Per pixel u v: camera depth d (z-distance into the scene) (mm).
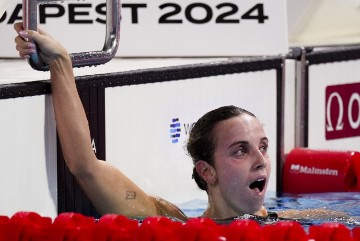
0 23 13805
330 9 16734
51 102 11273
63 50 10883
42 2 10930
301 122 15094
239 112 11070
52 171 11375
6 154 10781
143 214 11070
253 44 14273
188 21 14117
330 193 13992
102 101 11906
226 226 9062
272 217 11188
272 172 14469
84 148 10812
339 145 15703
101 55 11594
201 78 13234
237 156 10852
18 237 9164
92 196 11000
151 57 14102
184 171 13078
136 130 12422
